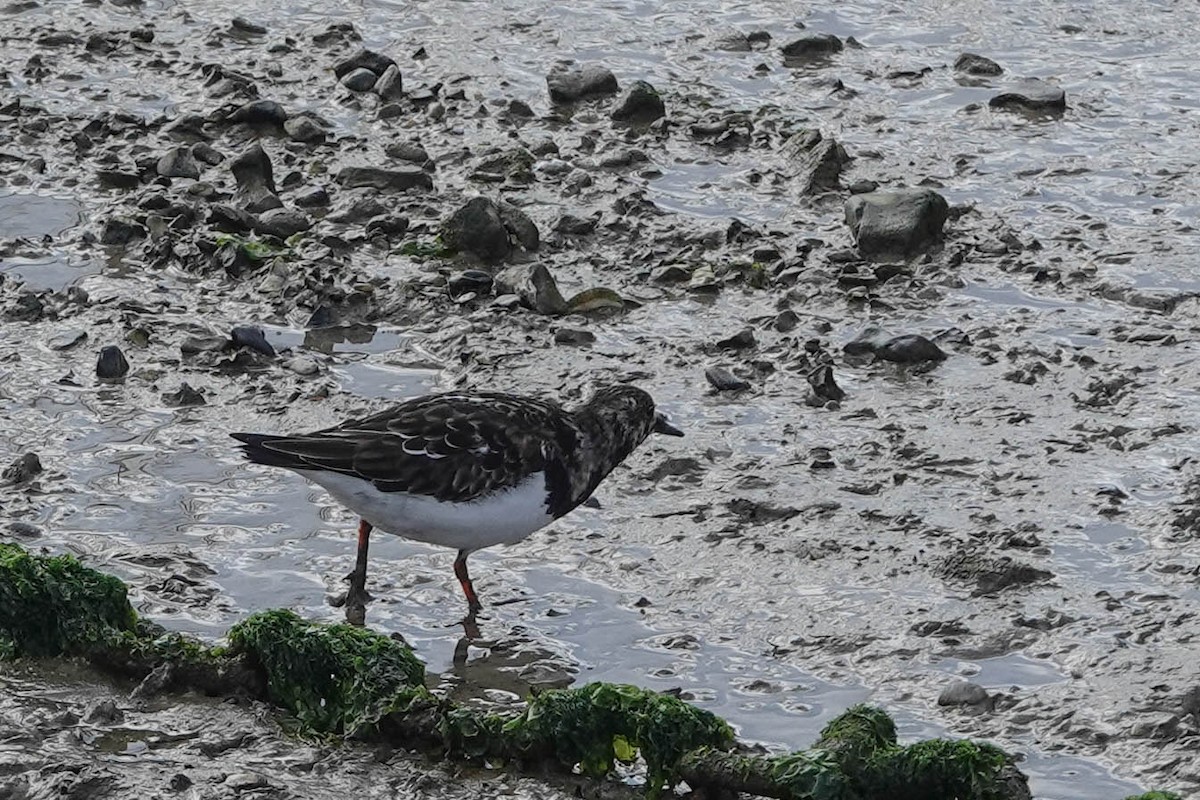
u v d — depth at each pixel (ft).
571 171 60.90
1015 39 71.05
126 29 72.84
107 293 53.06
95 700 34.35
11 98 66.08
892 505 42.14
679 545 40.86
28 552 37.76
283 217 57.21
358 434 37.42
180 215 57.00
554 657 36.78
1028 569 38.81
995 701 34.55
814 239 56.08
